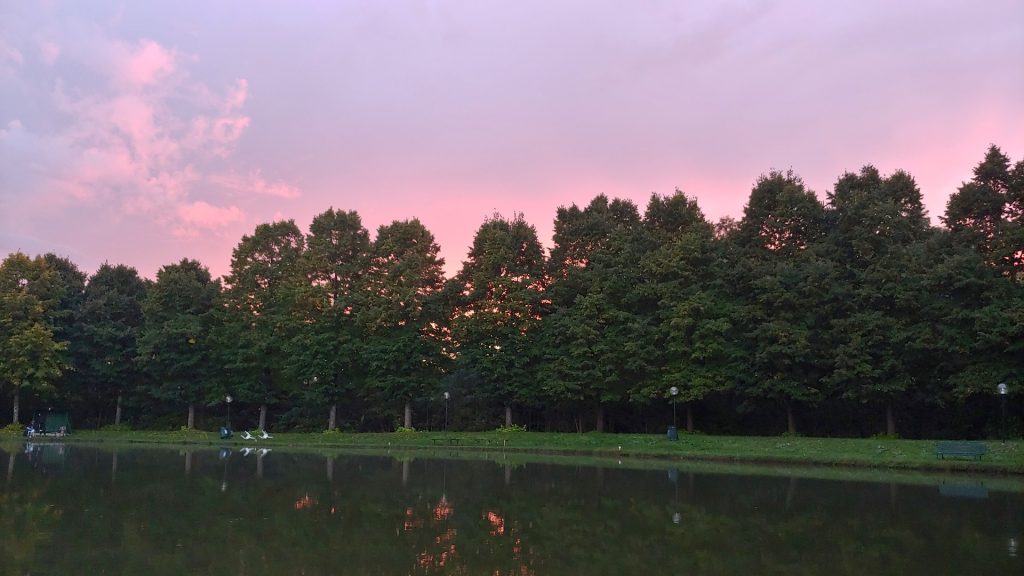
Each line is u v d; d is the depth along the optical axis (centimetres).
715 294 4591
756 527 1634
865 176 4800
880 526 1645
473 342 5175
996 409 4100
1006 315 3478
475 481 2552
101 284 6281
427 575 1168
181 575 1145
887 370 3875
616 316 4725
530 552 1354
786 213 4675
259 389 5559
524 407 5588
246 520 1670
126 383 5872
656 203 5453
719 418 5031
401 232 5616
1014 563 1271
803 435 4512
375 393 5447
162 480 2459
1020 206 3956
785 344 4066
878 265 4112
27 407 5900
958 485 2433
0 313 5359
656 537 1511
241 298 5650
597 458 3734
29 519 1648
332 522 1659
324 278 5638
